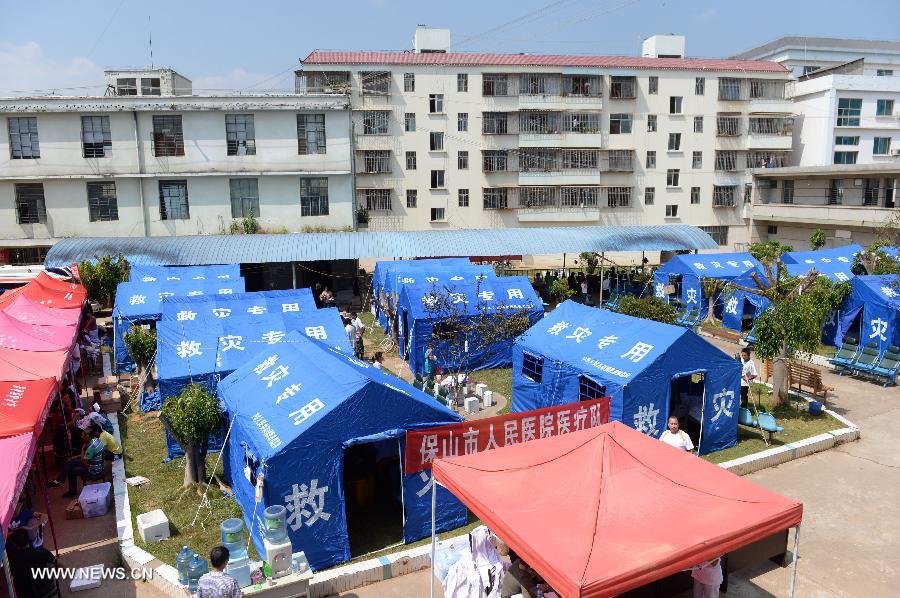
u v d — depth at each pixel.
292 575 8.70
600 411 12.03
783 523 7.32
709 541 6.73
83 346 20.23
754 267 26.84
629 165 49.59
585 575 6.12
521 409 16.72
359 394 9.99
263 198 34.59
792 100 51.59
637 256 51.50
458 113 47.22
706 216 51.16
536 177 48.34
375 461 12.05
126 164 33.09
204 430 11.76
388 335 25.73
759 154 51.22
